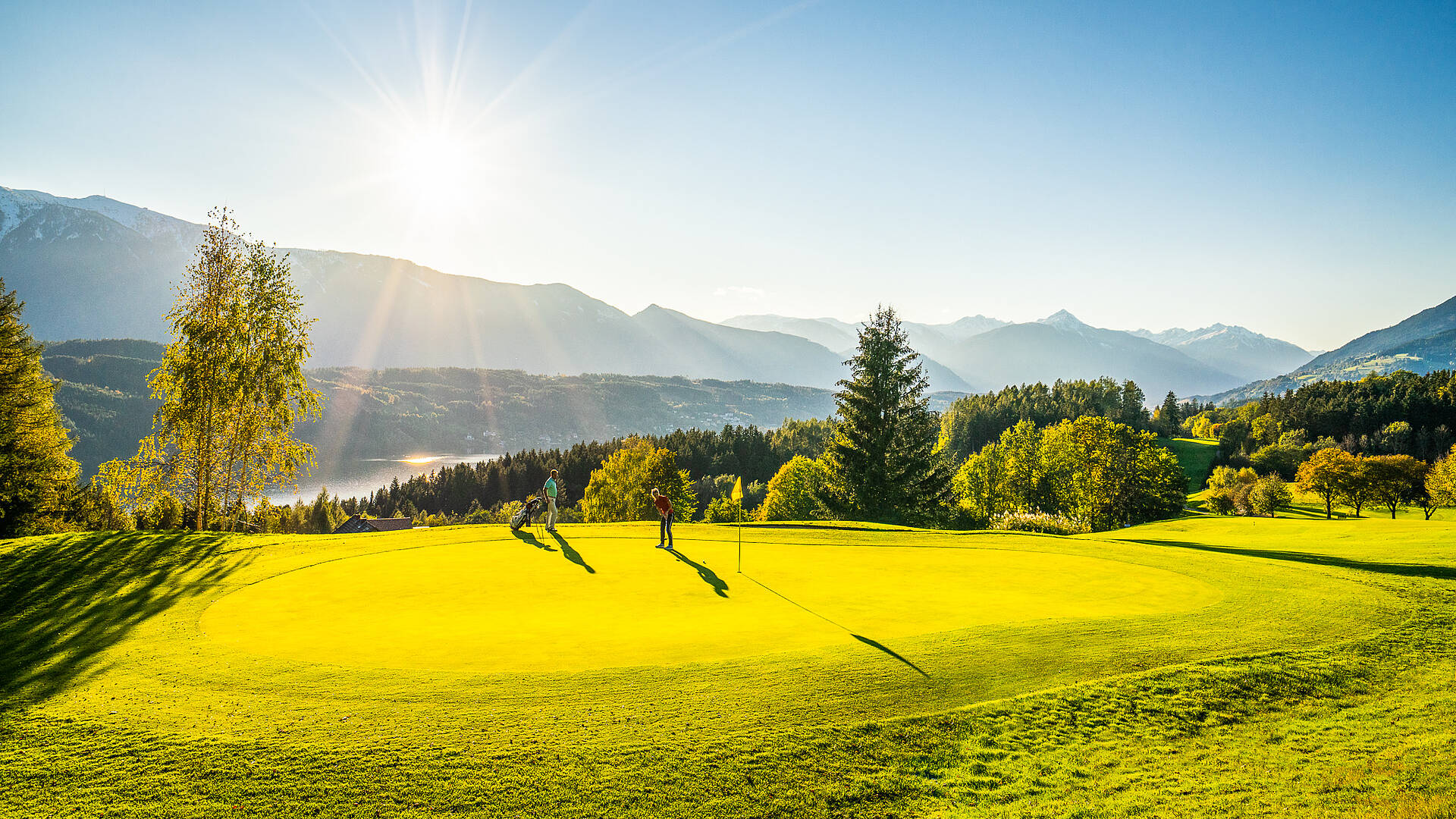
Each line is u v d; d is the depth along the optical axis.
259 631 13.95
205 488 36.97
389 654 12.34
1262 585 18.08
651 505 72.19
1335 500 72.19
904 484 50.03
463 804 8.01
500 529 27.89
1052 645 12.90
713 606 15.75
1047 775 8.82
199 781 8.44
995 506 79.38
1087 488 67.25
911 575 19.39
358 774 8.53
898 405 50.78
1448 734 9.62
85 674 11.77
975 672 11.60
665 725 9.66
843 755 9.09
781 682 11.06
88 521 44.16
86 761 8.90
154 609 15.92
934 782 8.65
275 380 38.09
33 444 39.12
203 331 36.06
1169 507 80.62
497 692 10.66
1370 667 12.21
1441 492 71.25
